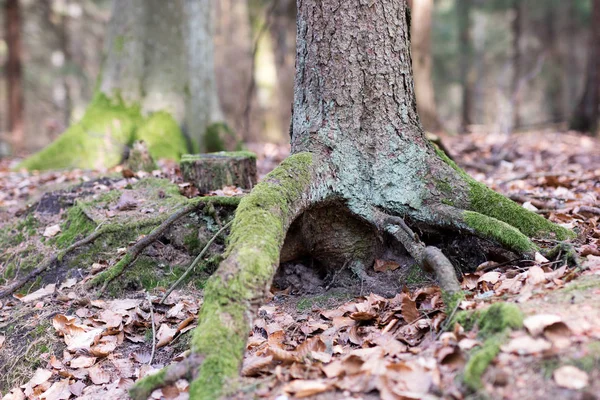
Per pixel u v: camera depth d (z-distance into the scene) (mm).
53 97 22109
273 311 3635
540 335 2246
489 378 2113
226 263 2740
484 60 27625
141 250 4023
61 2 19938
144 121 7641
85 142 7285
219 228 4219
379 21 3564
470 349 2342
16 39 13906
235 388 2379
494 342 2279
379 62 3582
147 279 4023
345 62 3570
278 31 18391
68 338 3512
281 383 2465
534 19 24953
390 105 3643
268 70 16266
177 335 3500
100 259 4199
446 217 3543
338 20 3551
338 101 3592
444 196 3625
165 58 7895
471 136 9969
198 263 4094
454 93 31859
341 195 3611
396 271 3850
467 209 3605
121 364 3320
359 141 3623
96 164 7184
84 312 3768
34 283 4191
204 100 8242
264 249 2814
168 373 2477
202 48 8234
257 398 2336
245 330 2578
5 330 3762
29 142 21844
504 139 8859
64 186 5473
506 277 3133
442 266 2949
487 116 26703
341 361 2562
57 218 4859
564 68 23703
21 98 14078
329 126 3615
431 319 2959
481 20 24922
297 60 3764
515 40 20984
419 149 3701
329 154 3609
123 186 5094
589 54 10719
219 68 17750
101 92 7715
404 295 3252
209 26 8391
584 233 3539
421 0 10531
